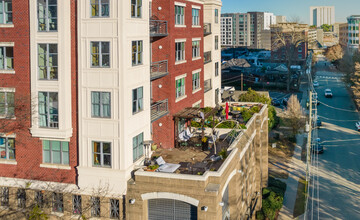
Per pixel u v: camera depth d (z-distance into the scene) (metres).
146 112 29.00
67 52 26.16
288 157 62.66
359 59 111.12
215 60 50.47
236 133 35.53
